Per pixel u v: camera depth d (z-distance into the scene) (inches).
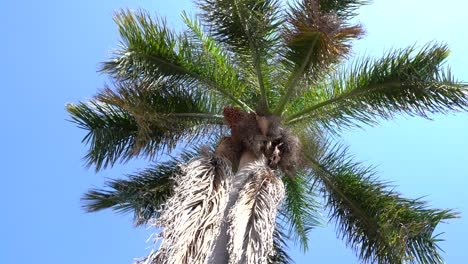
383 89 377.7
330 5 404.2
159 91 388.5
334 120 405.4
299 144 378.0
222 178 267.9
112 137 393.7
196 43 422.0
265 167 300.2
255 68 402.9
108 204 393.4
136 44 380.2
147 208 392.8
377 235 364.5
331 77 403.5
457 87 348.5
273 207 274.8
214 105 414.6
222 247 250.8
